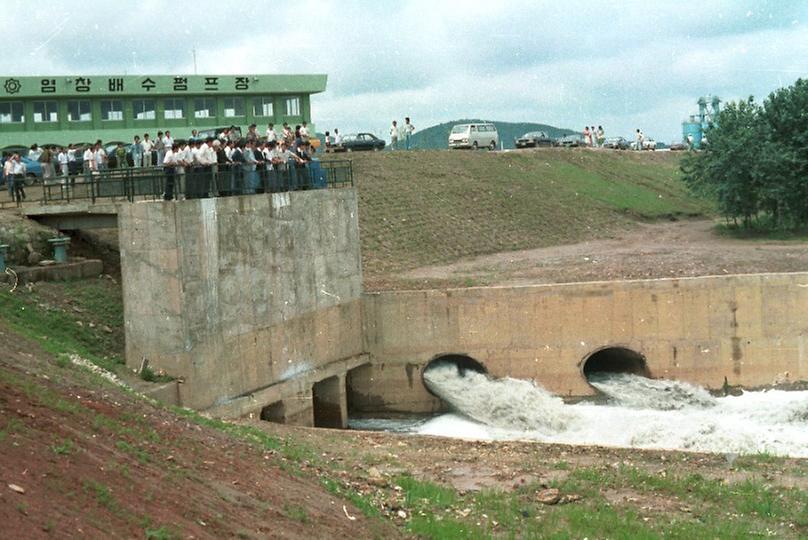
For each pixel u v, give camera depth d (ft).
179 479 58.13
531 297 141.79
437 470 86.69
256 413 119.44
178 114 236.63
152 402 88.69
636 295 140.87
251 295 120.78
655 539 67.00
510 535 67.21
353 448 94.94
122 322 116.16
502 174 235.40
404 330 144.77
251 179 124.77
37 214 122.01
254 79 241.96
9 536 40.32
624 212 237.86
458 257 187.52
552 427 133.49
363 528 62.49
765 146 208.64
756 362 140.56
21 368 75.82
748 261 170.09
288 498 63.26
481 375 142.92
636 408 137.59
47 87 219.20
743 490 80.94
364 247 179.73
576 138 311.47
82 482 49.52
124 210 110.52
